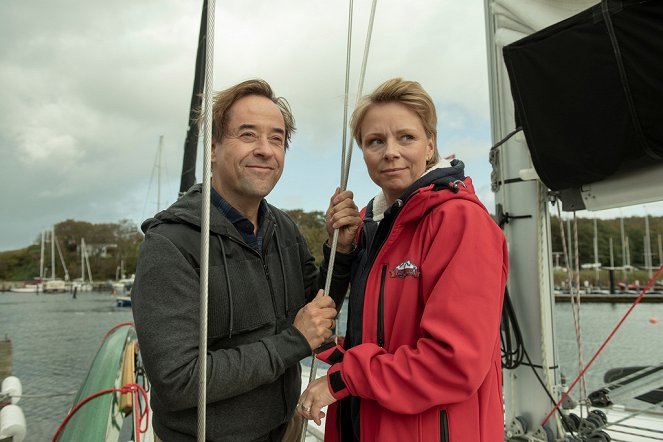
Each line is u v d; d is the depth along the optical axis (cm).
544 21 172
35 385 1569
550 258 195
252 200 141
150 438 266
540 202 192
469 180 128
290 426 155
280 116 143
